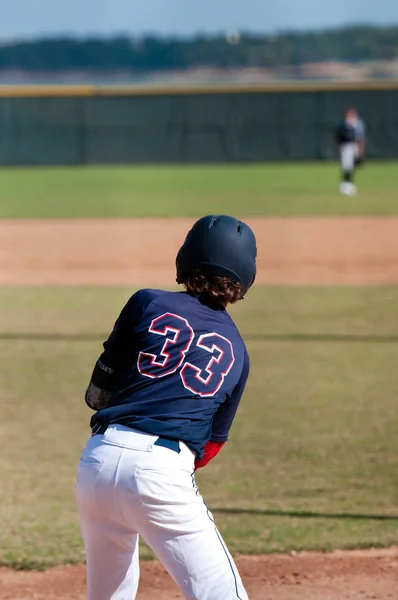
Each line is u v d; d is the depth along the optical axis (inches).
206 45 6771.7
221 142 4569.4
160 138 4534.9
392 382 1090.7
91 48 6555.1
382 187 3543.3
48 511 707.4
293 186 3582.7
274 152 4594.0
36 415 962.7
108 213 2785.4
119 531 405.7
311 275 1854.1
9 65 6456.7
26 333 1346.0
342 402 1007.6
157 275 1838.1
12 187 3639.3
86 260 2016.5
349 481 771.4
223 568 390.0
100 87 4480.8
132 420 397.7
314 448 856.3
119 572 420.2
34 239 2301.9
